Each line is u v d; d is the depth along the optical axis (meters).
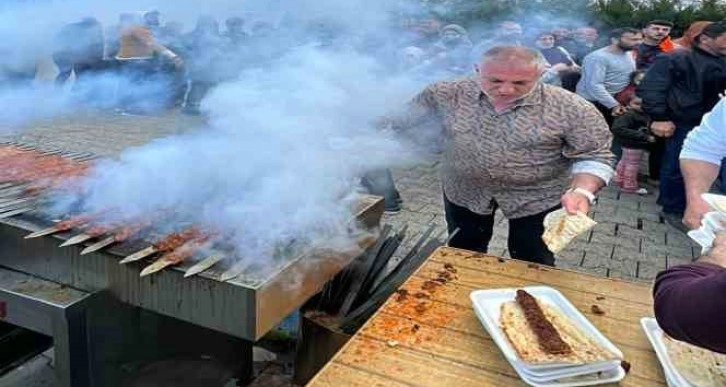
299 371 2.05
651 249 3.73
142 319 1.74
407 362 1.25
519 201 2.23
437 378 1.21
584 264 3.49
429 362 1.26
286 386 2.26
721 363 1.21
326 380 1.19
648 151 5.12
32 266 1.65
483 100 2.09
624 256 3.62
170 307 1.51
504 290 1.49
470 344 1.32
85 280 1.59
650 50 4.89
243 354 2.23
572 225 1.54
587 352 1.22
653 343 1.32
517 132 2.05
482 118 2.09
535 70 1.97
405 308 1.47
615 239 3.86
